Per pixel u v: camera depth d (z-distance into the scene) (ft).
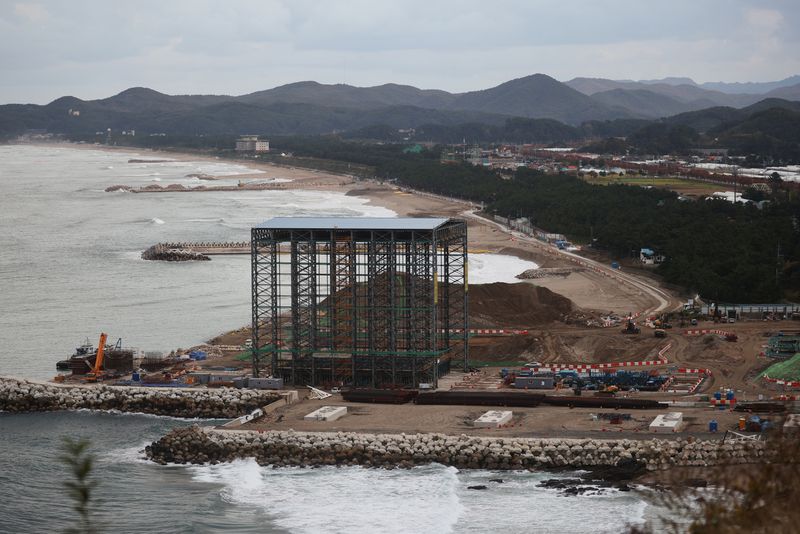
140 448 496.64
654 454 442.50
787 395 531.09
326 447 472.44
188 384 590.96
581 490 420.36
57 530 393.91
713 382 576.20
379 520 397.19
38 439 513.45
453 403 542.57
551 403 534.37
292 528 391.45
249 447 478.18
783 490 188.96
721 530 188.55
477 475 446.19
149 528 390.42
